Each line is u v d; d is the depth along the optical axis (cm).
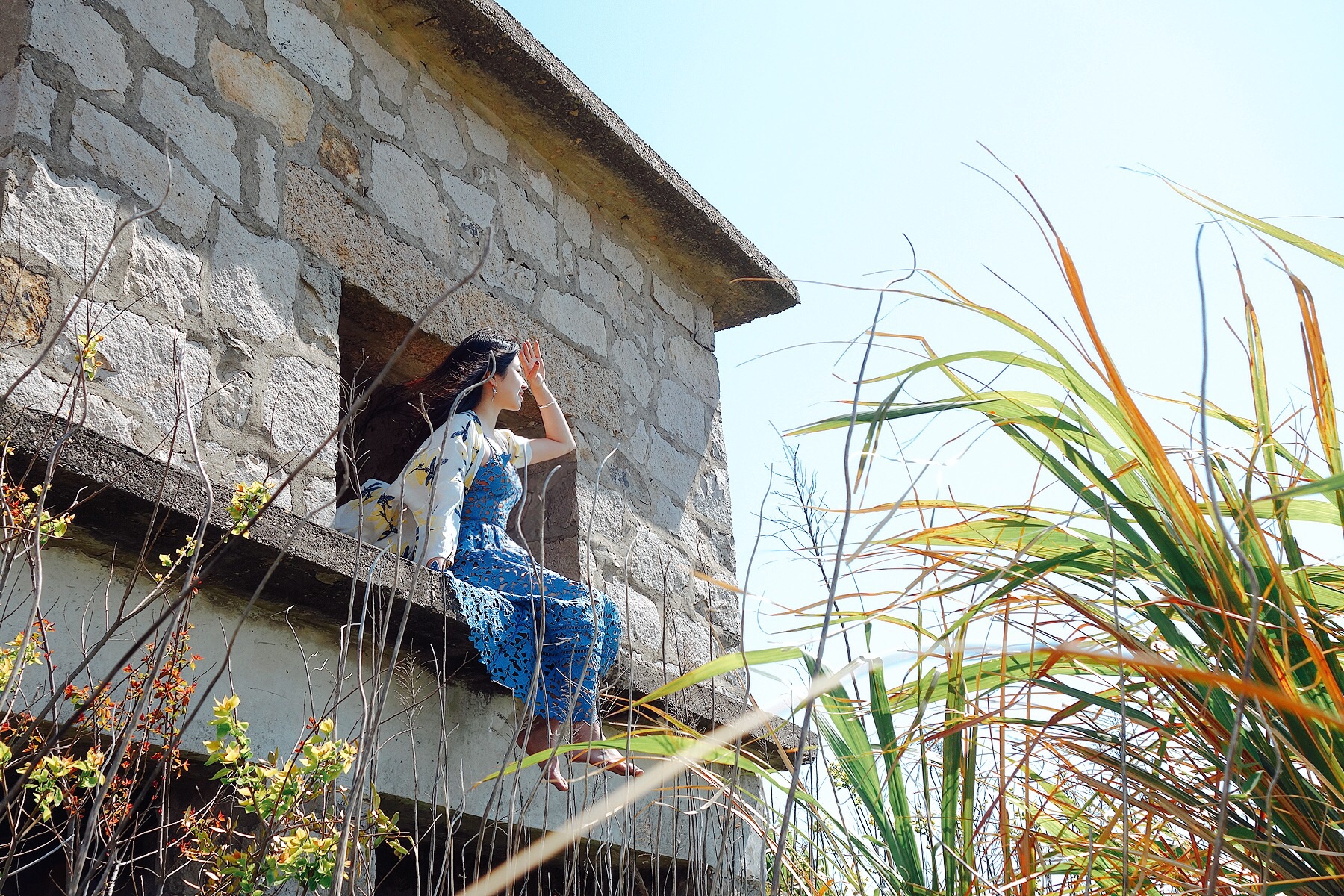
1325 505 178
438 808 284
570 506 398
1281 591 153
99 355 256
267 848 187
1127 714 174
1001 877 200
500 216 404
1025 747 186
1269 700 114
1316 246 169
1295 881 153
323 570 248
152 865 224
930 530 190
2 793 191
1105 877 203
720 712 369
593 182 452
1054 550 186
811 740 220
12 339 239
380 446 407
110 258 265
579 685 234
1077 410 186
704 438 490
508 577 309
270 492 286
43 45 264
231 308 293
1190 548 167
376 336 357
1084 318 165
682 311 498
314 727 200
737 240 495
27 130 254
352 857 174
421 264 362
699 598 452
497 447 338
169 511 220
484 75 400
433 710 295
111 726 187
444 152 387
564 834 183
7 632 204
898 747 201
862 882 219
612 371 440
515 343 392
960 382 190
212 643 243
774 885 136
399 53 379
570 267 433
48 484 175
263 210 312
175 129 292
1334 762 154
